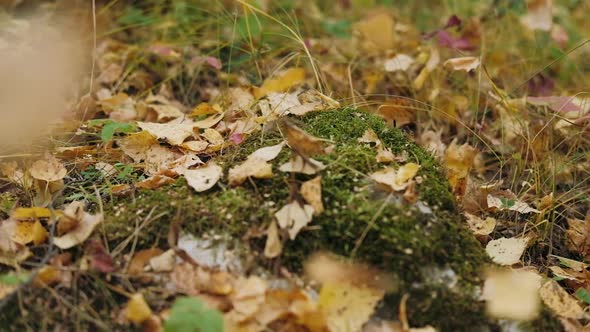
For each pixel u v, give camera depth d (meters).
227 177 1.06
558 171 1.26
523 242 1.10
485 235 1.12
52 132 1.23
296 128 1.04
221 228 1.01
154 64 1.48
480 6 1.64
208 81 1.44
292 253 0.99
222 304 0.95
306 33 1.54
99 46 1.47
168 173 1.09
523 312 0.99
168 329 0.89
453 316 0.97
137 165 1.14
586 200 1.21
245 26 1.42
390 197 1.02
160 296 0.97
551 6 1.44
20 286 0.96
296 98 1.21
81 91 1.37
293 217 0.99
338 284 0.97
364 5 1.68
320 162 1.04
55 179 1.10
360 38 1.55
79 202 1.07
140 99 1.39
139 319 0.94
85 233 1.01
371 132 1.11
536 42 1.49
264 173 1.03
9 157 1.18
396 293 0.97
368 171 1.05
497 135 1.35
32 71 1.33
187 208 1.02
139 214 1.03
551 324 0.99
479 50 1.47
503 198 1.17
